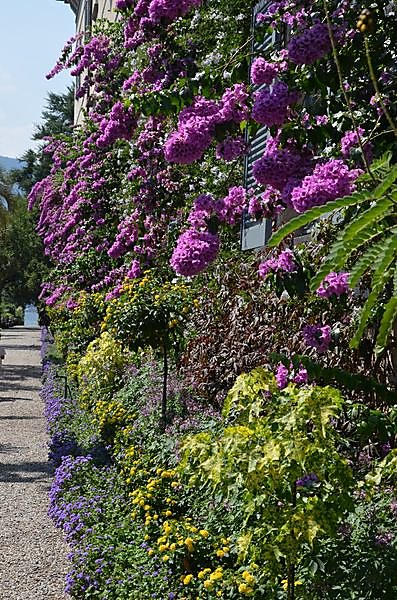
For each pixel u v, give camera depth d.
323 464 3.10
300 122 4.32
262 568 3.49
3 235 35.84
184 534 4.56
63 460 7.84
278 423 3.20
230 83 5.00
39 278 36.03
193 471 3.63
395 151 3.89
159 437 6.50
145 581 4.39
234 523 4.46
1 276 37.19
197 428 6.21
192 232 4.57
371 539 3.34
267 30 5.11
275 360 4.20
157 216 9.47
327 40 4.12
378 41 4.25
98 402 9.30
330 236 4.43
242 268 6.96
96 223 14.09
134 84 7.39
